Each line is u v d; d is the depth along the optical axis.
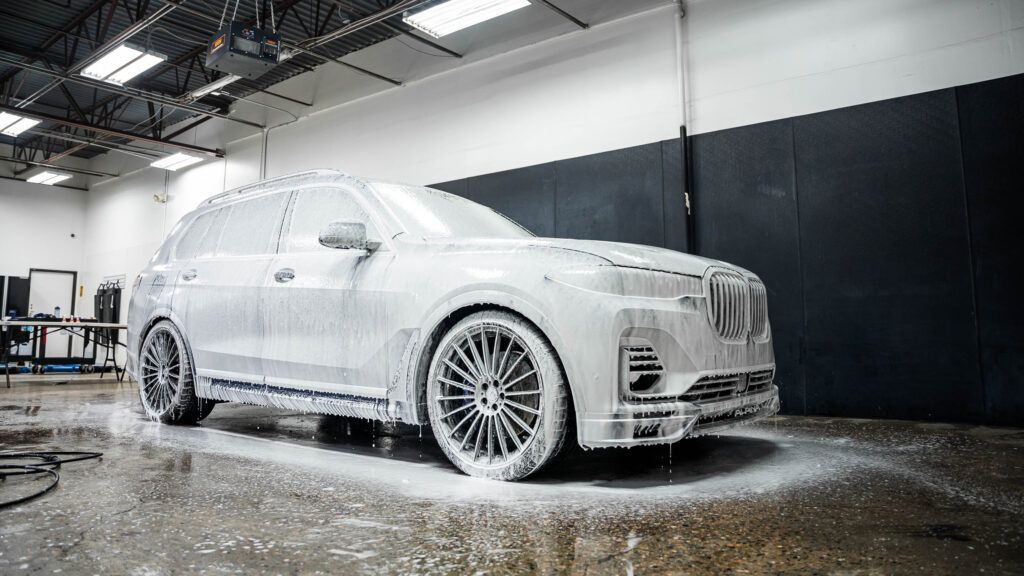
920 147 4.89
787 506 1.92
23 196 15.90
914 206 4.87
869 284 5.00
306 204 3.34
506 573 1.35
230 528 1.67
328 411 2.90
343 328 2.83
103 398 6.14
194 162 12.66
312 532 1.64
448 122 8.36
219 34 6.92
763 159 5.67
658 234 6.29
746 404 2.55
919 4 5.01
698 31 6.20
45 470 2.36
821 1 5.49
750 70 5.84
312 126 10.34
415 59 8.80
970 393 4.51
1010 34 4.62
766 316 2.93
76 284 16.56
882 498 2.04
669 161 6.25
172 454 2.83
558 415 2.18
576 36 7.15
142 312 4.10
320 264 3.03
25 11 9.12
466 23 6.58
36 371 12.34
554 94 7.29
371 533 1.63
